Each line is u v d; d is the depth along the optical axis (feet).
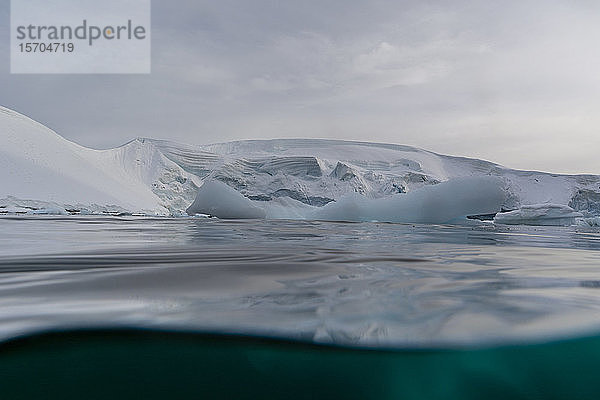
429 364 4.45
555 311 6.03
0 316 5.36
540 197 163.22
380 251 14.17
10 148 76.23
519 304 6.40
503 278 8.71
